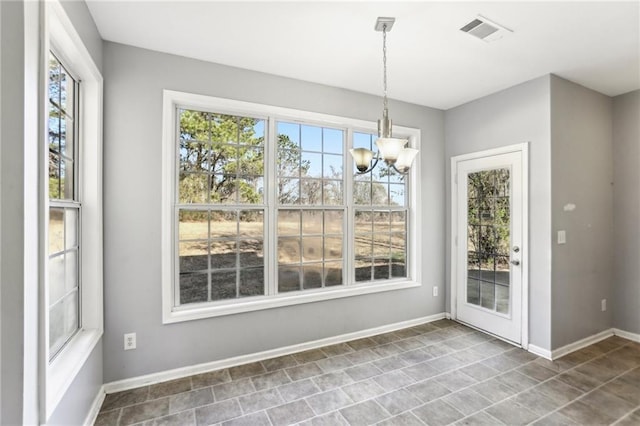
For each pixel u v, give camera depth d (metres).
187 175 2.49
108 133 2.14
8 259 1.06
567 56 2.41
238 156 2.68
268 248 2.75
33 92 1.13
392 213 3.45
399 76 2.78
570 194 2.80
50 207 1.53
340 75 2.75
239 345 2.56
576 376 2.37
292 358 2.67
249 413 1.94
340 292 2.99
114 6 1.80
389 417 1.91
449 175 3.63
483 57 2.43
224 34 2.11
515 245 2.93
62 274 1.67
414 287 3.45
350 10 1.86
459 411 1.96
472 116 3.36
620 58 2.44
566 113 2.79
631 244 3.07
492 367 2.51
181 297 2.46
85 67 1.80
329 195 3.07
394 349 2.85
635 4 1.78
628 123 3.09
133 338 2.21
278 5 1.81
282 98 2.75
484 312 3.22
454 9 1.85
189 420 1.87
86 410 1.76
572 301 2.82
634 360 2.63
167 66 2.33
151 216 2.27
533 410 1.97
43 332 1.18
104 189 2.13
